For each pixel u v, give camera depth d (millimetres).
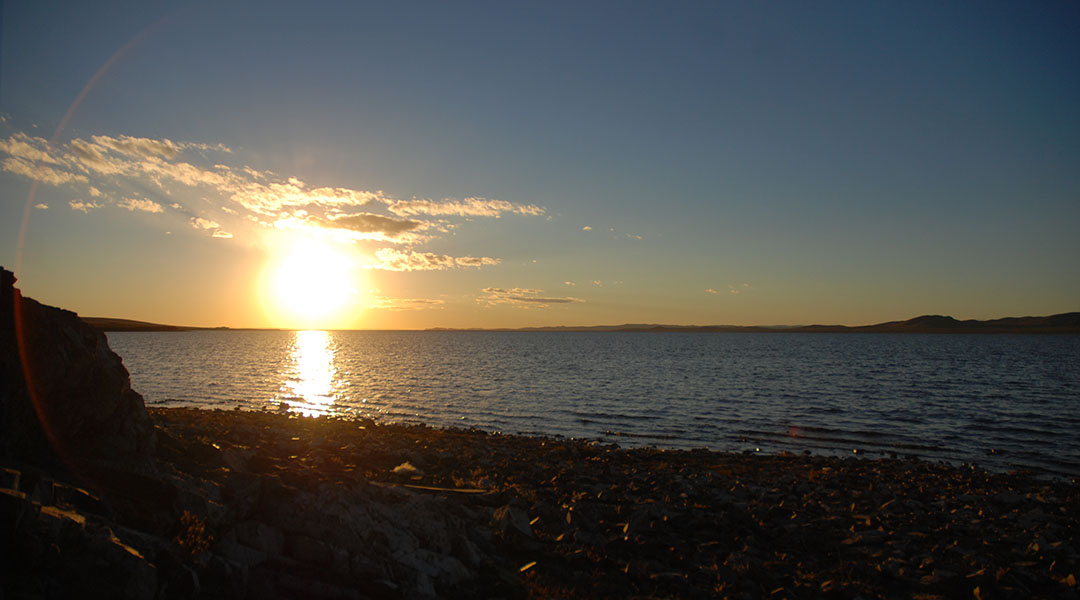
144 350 135000
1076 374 76188
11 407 7688
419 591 7910
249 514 8742
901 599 9734
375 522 9188
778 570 10781
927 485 18938
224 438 18125
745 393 53156
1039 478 23031
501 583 9055
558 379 66812
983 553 11852
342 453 18328
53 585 5168
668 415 40094
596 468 20078
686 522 13094
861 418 39281
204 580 6875
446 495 13617
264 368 82625
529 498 14531
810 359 111188
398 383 62000
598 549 11258
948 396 51750
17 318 8133
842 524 13766
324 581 7691
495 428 35031
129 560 5785
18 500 5191
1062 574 10766
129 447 8930
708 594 9609
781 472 21281
